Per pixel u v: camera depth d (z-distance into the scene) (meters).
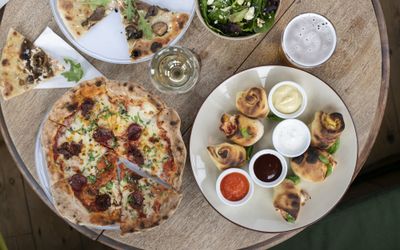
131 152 0.79
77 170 0.78
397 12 1.15
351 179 0.75
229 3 0.73
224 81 0.74
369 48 0.78
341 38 0.78
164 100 0.78
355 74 0.78
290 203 0.73
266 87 0.76
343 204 0.91
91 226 0.76
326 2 0.78
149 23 0.78
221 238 0.78
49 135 0.75
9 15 0.77
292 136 0.74
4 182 1.10
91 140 0.78
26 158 0.77
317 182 0.75
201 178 0.75
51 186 0.75
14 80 0.77
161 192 0.77
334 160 0.75
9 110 0.77
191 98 0.78
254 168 0.74
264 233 0.78
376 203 0.89
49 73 0.77
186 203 0.77
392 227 0.88
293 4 0.78
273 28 0.78
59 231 1.09
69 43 0.78
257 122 0.74
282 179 0.73
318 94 0.76
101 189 0.78
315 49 0.74
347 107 0.77
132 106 0.77
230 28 0.74
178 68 0.76
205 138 0.76
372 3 0.78
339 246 0.88
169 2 0.81
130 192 0.78
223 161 0.73
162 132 0.77
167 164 0.77
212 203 0.75
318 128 0.73
